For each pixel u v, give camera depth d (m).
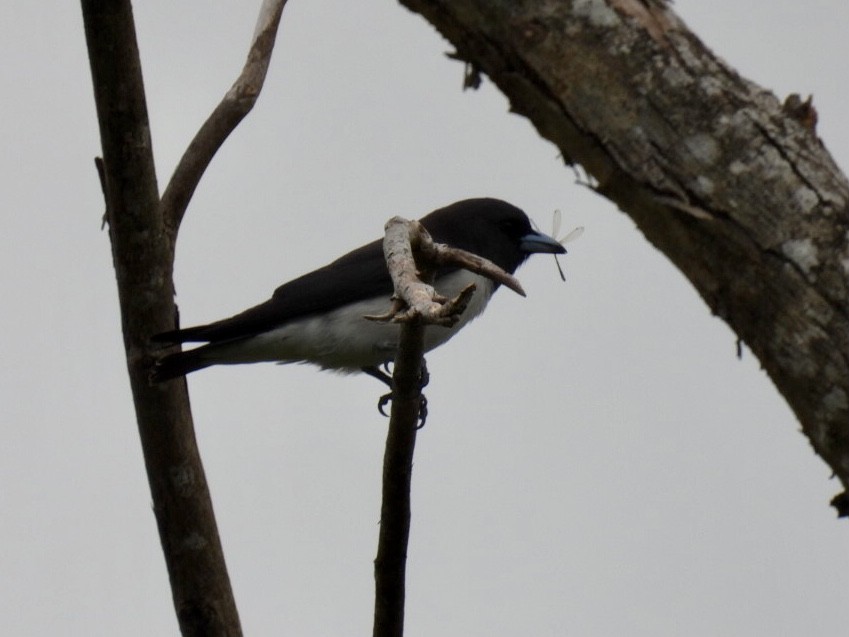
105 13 7.92
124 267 8.92
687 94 6.04
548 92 6.35
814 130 5.93
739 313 5.84
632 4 6.28
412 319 5.57
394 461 6.72
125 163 8.51
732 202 5.85
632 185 6.11
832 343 5.55
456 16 6.53
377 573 7.08
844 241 5.66
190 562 9.15
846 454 5.48
